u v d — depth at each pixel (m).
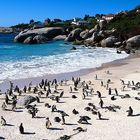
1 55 77.81
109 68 57.62
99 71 54.41
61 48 99.69
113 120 28.81
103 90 40.53
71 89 39.84
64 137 24.36
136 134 25.31
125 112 31.12
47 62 64.69
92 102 34.84
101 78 48.25
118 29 114.06
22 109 32.47
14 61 65.81
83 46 105.62
